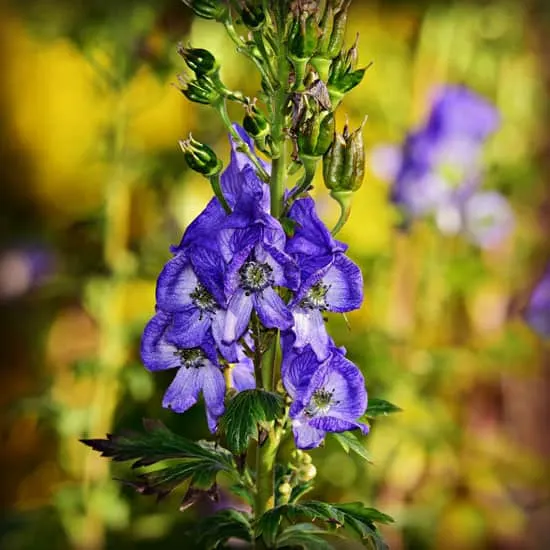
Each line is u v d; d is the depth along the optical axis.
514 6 1.37
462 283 1.29
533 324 1.34
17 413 1.08
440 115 1.26
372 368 1.15
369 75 1.39
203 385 0.71
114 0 1.08
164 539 1.08
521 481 1.32
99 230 1.09
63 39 1.13
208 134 1.21
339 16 0.69
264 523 0.70
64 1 1.11
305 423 0.70
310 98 0.69
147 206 1.30
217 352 0.70
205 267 0.69
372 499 1.17
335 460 1.15
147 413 1.14
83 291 1.09
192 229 0.70
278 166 0.70
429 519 1.18
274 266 0.69
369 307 1.29
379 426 1.16
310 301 0.70
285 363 0.71
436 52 1.31
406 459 1.20
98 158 1.10
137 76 1.12
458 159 1.26
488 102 1.27
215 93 0.71
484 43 1.37
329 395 0.71
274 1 0.69
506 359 1.28
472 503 1.28
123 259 1.08
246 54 0.70
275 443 0.73
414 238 1.28
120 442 0.73
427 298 1.28
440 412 1.23
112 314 1.08
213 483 0.72
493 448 1.30
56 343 1.36
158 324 0.71
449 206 1.26
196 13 0.70
